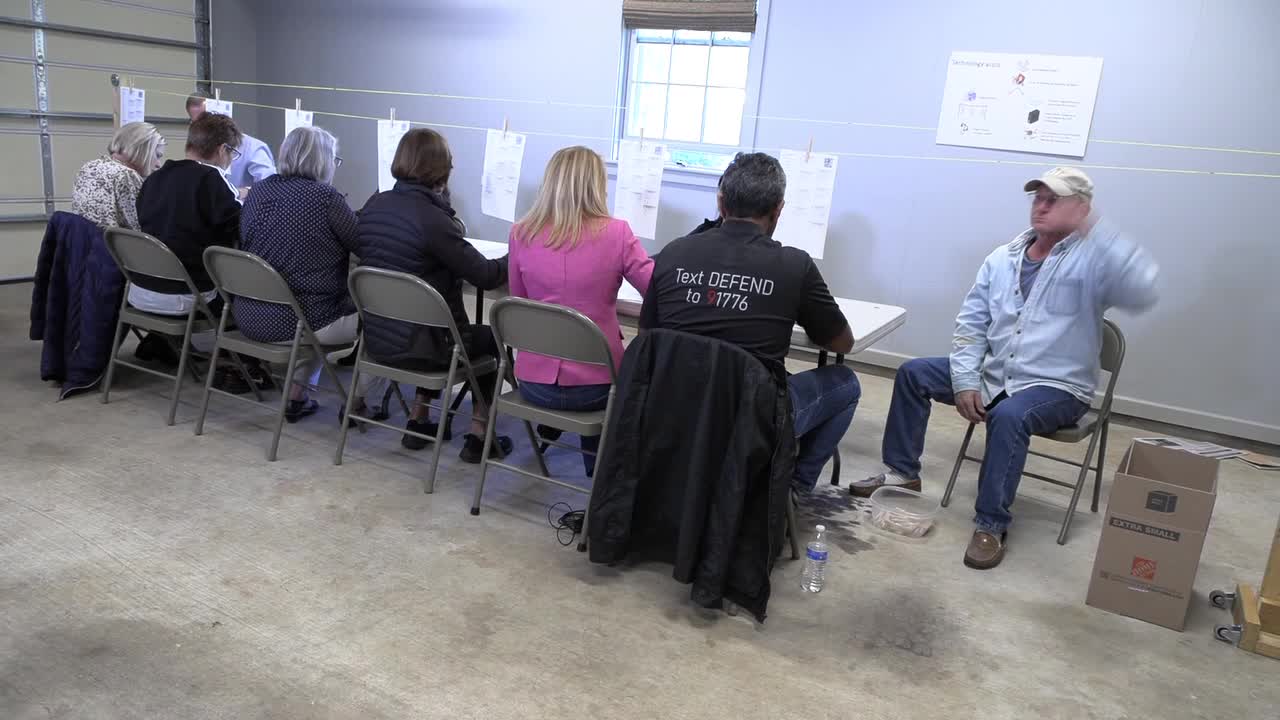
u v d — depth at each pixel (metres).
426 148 2.93
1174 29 3.96
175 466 2.97
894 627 2.30
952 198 4.55
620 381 2.32
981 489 2.76
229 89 6.75
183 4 6.45
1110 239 2.72
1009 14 4.27
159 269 3.19
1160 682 2.14
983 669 2.14
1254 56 3.83
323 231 3.04
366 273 2.72
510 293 2.78
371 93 6.25
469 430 3.48
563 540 2.64
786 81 4.86
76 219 3.47
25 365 3.93
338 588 2.29
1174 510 2.33
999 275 2.94
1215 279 4.05
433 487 2.94
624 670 2.03
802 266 2.29
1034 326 2.83
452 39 5.85
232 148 3.45
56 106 5.90
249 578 2.31
